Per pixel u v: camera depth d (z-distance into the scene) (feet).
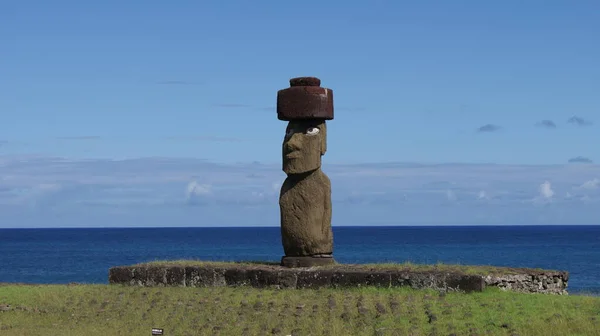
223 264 67.56
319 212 65.21
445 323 48.55
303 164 64.69
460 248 307.99
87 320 55.93
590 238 487.20
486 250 287.28
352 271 59.62
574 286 129.90
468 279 56.39
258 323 51.60
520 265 190.90
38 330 52.49
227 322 52.47
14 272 178.40
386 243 378.12
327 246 65.57
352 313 51.93
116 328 52.70
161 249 319.06
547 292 60.49
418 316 50.19
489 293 56.08
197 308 56.44
